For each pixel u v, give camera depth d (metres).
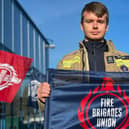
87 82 3.24
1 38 12.05
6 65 9.40
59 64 3.41
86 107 3.21
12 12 14.16
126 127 3.22
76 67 3.30
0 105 9.82
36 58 20.05
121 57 3.34
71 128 3.18
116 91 3.25
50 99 3.19
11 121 10.52
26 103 10.66
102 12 3.19
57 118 3.18
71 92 3.22
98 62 3.28
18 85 9.48
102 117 3.21
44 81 3.23
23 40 16.31
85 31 3.27
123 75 3.27
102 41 3.31
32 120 11.98
